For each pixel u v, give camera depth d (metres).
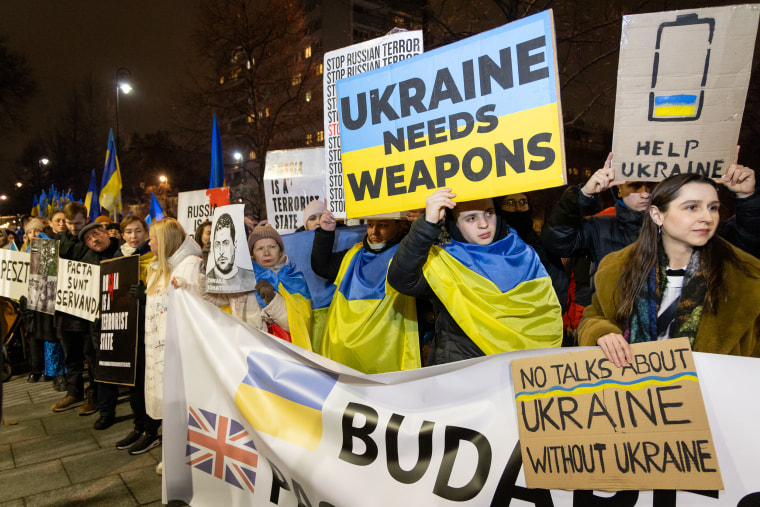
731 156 1.77
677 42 1.76
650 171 1.87
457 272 2.22
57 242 4.86
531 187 1.92
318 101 14.81
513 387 1.77
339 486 1.97
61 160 33.12
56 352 5.66
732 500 1.51
